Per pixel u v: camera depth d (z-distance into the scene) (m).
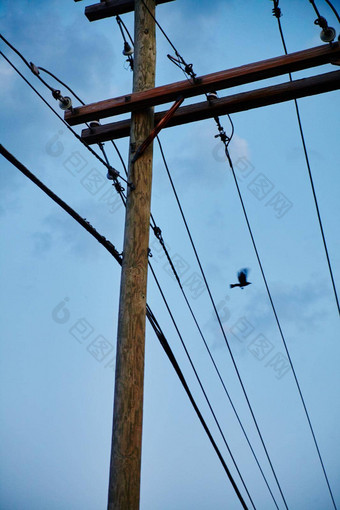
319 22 7.09
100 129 8.05
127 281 6.89
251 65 7.45
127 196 7.42
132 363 6.46
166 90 7.66
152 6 8.44
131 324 6.65
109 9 8.69
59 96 7.82
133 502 5.91
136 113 7.85
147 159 7.61
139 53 8.14
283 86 7.65
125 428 6.18
